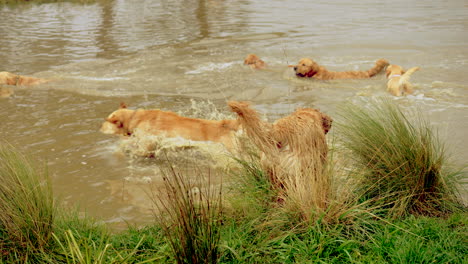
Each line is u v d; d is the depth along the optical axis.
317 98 8.71
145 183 5.51
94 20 19.94
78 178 5.61
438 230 4.03
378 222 4.23
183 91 9.30
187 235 3.62
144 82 10.02
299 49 13.25
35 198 4.05
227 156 5.74
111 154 6.33
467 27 16.06
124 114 6.85
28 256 3.84
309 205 4.16
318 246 3.83
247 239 4.06
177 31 16.66
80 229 4.24
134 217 4.73
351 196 4.43
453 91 8.91
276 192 4.50
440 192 4.61
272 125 4.64
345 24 17.58
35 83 9.93
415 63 11.30
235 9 23.09
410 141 4.68
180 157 6.24
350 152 4.90
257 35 15.55
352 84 9.69
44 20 20.02
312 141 4.51
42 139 6.82
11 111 8.12
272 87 9.49
